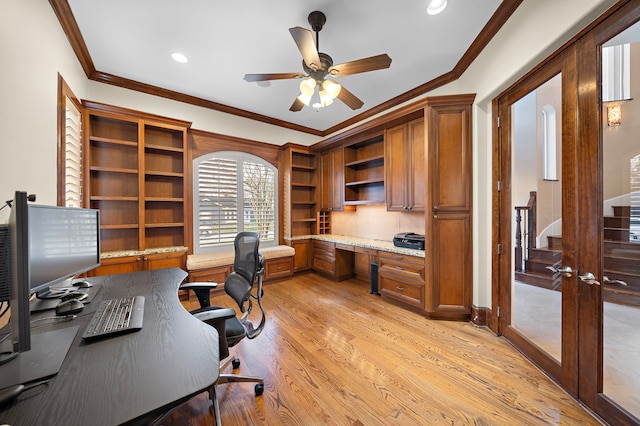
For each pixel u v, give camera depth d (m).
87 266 1.53
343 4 1.87
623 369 1.32
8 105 1.30
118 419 0.58
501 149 2.31
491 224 2.41
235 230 3.91
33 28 1.55
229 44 2.36
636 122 1.29
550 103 1.78
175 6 1.90
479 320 2.51
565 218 1.60
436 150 2.63
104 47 2.40
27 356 0.82
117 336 0.97
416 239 2.90
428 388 1.64
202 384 0.71
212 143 3.71
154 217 3.23
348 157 4.16
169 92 3.28
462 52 2.49
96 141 2.83
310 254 4.60
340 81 3.02
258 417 1.41
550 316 1.81
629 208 1.31
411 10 1.94
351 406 1.49
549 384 1.67
